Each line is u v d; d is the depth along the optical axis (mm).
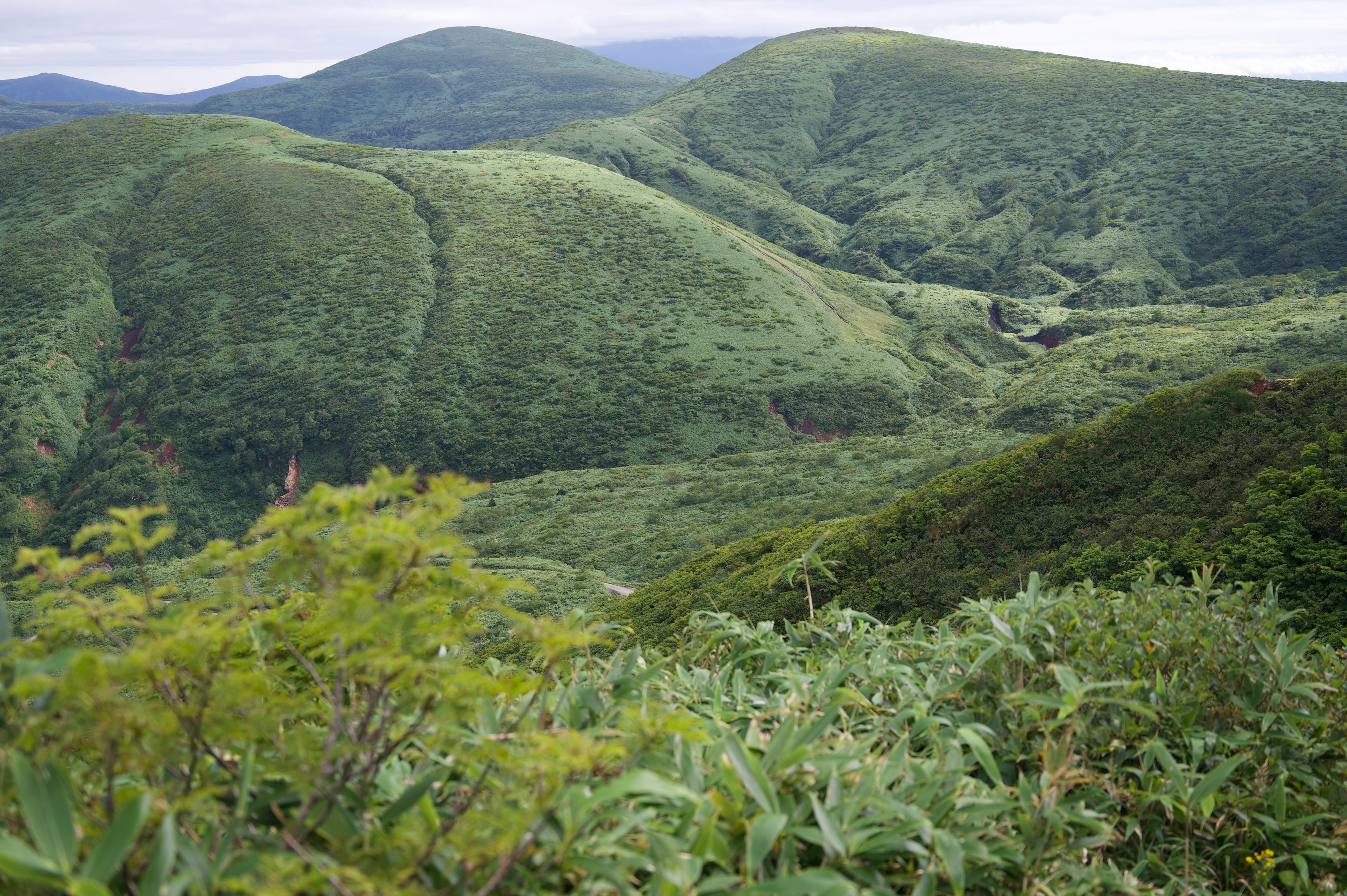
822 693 2480
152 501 80500
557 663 2396
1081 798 2254
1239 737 2691
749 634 3230
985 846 1837
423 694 1465
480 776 1687
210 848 1408
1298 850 2521
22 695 1232
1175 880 2277
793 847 1678
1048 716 2568
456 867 1469
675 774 1842
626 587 47906
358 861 1370
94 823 1307
